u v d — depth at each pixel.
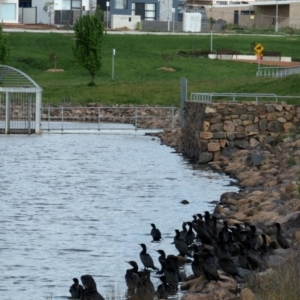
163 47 159.62
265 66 139.88
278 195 43.19
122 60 147.62
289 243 31.86
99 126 94.06
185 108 74.75
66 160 66.69
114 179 55.81
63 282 29.61
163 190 50.78
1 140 82.69
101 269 31.27
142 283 27.27
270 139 65.44
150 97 115.62
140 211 43.31
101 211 43.31
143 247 30.92
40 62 144.88
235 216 39.75
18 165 62.88
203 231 33.81
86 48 127.25
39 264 32.03
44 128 96.00
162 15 194.12
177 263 29.95
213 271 27.12
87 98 118.12
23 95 108.12
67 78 136.50
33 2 187.00
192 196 48.28
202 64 143.88
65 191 50.31
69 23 183.75
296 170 50.59
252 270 28.20
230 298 24.94
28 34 159.25
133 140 85.44
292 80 93.19
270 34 184.38
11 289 28.69
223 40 168.12
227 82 110.81
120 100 116.06
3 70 94.00
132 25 185.75
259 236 32.81
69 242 35.78
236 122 65.50
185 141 73.81
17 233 37.62
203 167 62.88
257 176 52.69
